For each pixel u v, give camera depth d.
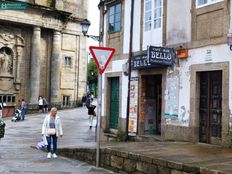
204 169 7.45
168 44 14.52
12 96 42.66
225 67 11.77
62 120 32.72
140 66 15.41
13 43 42.78
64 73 46.56
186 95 13.44
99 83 10.83
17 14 41.69
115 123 18.47
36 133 24.33
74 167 10.85
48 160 12.34
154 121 16.52
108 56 10.90
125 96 17.25
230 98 11.56
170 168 8.25
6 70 42.34
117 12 18.45
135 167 9.34
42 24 43.75
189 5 13.48
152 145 11.74
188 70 13.38
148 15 15.95
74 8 47.91
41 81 45.00
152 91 16.48
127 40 17.41
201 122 13.02
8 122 32.38
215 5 12.33
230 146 11.21
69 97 47.12
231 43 11.34
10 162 11.93
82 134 22.73
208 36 12.58
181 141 13.34
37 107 43.12
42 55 45.06
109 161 10.41
